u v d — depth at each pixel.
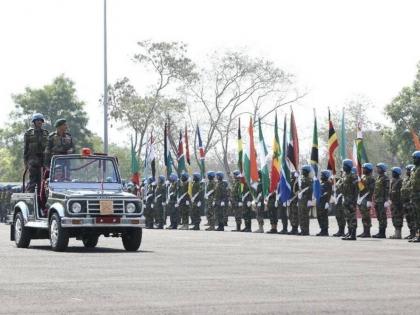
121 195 26.28
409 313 12.51
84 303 13.67
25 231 28.30
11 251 26.44
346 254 25.30
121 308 13.07
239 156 46.53
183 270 19.64
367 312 12.61
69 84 130.50
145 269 19.88
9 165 147.62
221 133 93.06
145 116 90.62
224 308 13.05
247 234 40.94
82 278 17.70
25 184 29.11
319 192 39.53
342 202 38.22
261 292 15.17
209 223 47.59
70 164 27.61
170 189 50.12
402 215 36.28
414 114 92.38
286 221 42.38
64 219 25.72
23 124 129.25
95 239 29.69
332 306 13.27
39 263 21.59
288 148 42.75
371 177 37.66
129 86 92.75
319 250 27.28
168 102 91.50
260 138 45.88
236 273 18.89
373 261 22.48
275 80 92.56
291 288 15.80
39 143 28.61
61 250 26.36
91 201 25.88
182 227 49.03
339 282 16.89
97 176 27.81
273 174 43.41
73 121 129.25
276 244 30.95
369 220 37.72
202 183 49.41
